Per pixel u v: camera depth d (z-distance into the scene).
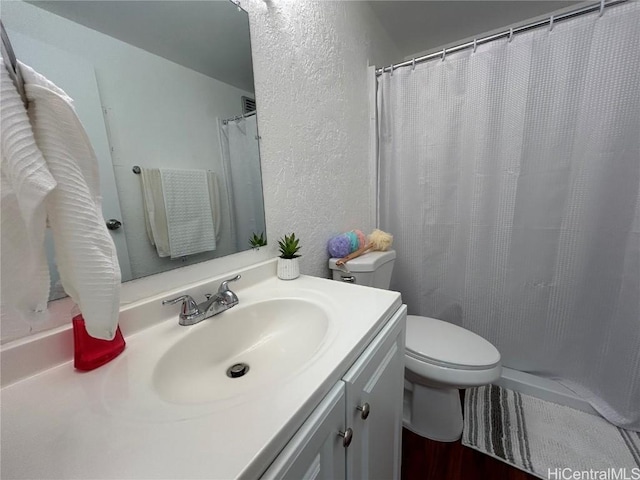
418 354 1.13
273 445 0.36
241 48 0.87
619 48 1.06
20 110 0.32
